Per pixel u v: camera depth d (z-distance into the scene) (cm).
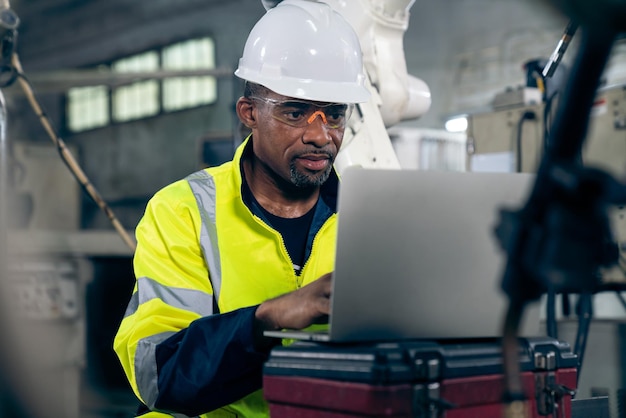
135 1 1060
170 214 152
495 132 265
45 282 400
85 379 405
